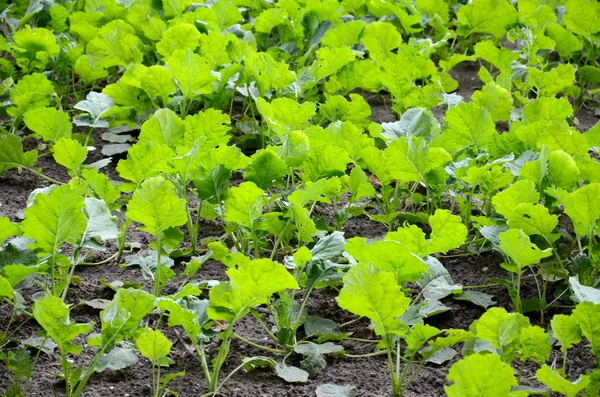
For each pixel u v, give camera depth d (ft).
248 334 10.49
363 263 8.54
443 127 15.98
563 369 9.00
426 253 10.04
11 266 9.30
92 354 9.98
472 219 11.87
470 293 11.27
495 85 14.80
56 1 20.76
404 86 15.72
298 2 20.88
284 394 9.30
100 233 10.59
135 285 11.27
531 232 10.86
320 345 9.98
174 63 14.57
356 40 17.89
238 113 17.35
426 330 8.73
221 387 9.37
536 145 12.83
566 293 11.07
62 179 14.92
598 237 12.48
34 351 9.95
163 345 8.68
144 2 19.67
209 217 12.35
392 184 14.74
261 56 15.40
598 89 18.33
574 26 18.85
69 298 11.17
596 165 11.87
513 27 19.72
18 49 16.96
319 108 15.57
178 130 12.68
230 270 8.71
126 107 15.15
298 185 13.17
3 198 14.11
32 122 13.51
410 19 19.76
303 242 11.54
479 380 7.52
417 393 9.34
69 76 19.02
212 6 18.65
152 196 10.01
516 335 8.70
